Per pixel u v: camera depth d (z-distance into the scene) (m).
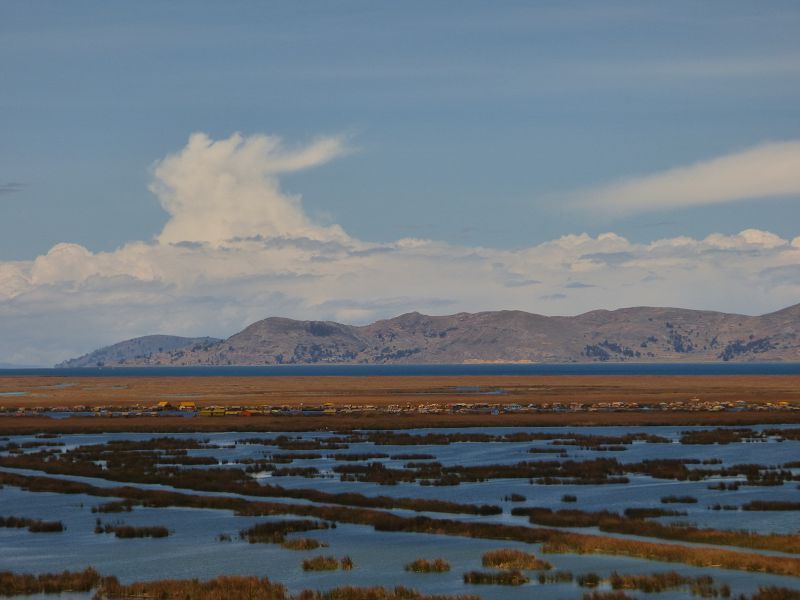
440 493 102.81
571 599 58.03
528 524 83.81
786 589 56.59
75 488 106.88
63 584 61.84
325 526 83.62
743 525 80.50
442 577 64.75
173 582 61.16
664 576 61.25
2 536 81.44
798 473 115.62
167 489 108.69
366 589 58.44
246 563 70.06
